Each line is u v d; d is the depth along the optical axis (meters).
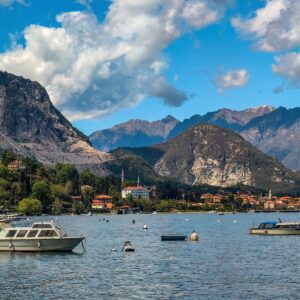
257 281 92.88
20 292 83.50
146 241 179.38
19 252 130.50
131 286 88.62
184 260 122.50
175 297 80.19
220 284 90.12
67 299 78.75
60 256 126.12
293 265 113.31
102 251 141.12
